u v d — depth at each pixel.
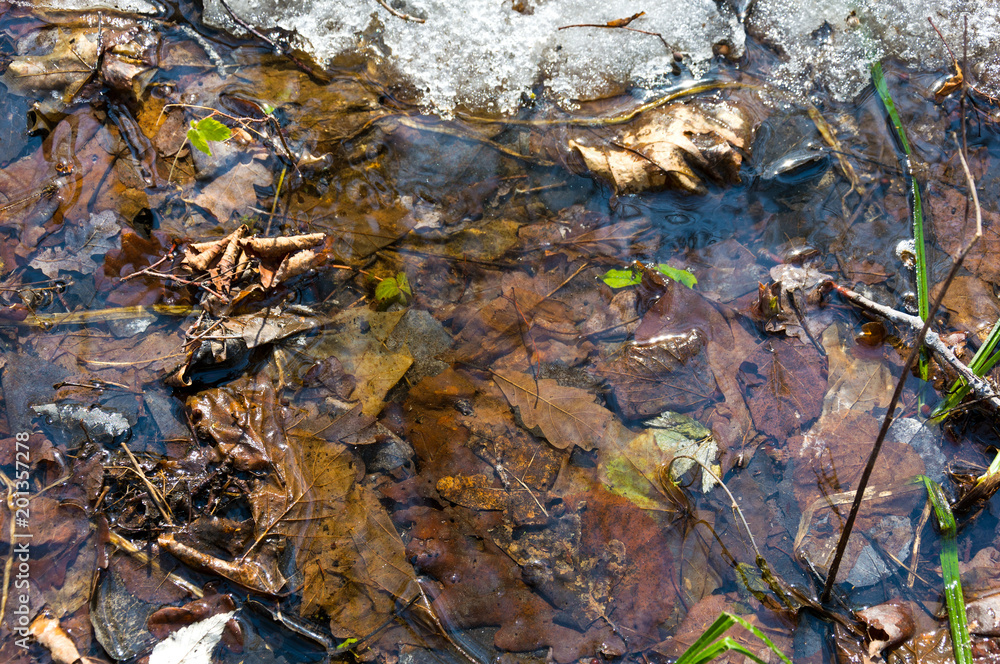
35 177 1.37
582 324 1.36
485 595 1.29
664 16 1.41
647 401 1.33
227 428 1.31
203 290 1.35
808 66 1.41
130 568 1.29
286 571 1.29
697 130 1.39
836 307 1.36
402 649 1.28
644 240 1.38
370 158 1.39
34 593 1.29
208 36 1.41
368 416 1.33
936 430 1.33
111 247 1.36
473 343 1.35
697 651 1.24
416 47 1.41
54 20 1.41
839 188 1.39
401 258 1.37
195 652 1.28
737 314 1.36
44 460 1.31
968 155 1.39
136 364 1.33
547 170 1.40
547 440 1.33
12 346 1.33
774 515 1.31
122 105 1.39
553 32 1.40
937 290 1.37
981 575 1.30
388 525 1.30
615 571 1.30
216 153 1.38
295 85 1.41
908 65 1.41
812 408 1.33
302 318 1.35
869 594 1.30
